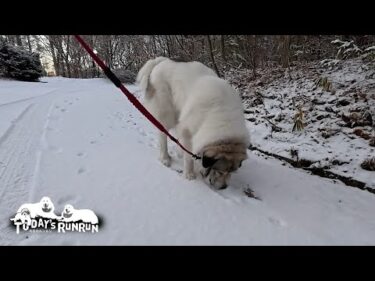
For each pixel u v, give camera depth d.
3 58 15.76
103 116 6.97
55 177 3.58
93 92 12.01
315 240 2.73
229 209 3.13
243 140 3.25
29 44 33.97
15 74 15.92
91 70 32.09
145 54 13.14
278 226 2.91
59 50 30.81
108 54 24.61
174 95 3.79
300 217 3.16
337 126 5.29
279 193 3.66
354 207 3.48
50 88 12.95
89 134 5.38
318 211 3.31
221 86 3.39
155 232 2.70
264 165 4.46
